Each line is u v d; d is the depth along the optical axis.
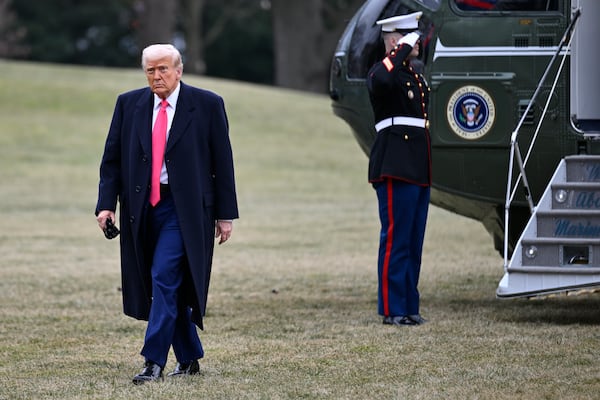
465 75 23.20
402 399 15.55
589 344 19.06
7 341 20.59
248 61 144.25
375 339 20.11
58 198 51.88
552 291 20.23
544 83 22.88
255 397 15.83
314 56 115.69
